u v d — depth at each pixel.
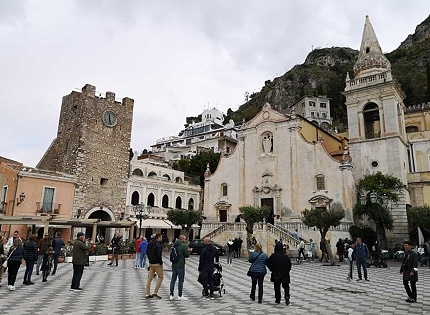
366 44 43.84
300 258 29.80
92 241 31.00
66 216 39.78
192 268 23.53
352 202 36.50
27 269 15.12
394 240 35.25
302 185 39.94
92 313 9.62
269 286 15.91
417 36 131.00
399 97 42.34
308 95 109.62
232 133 94.69
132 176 49.41
